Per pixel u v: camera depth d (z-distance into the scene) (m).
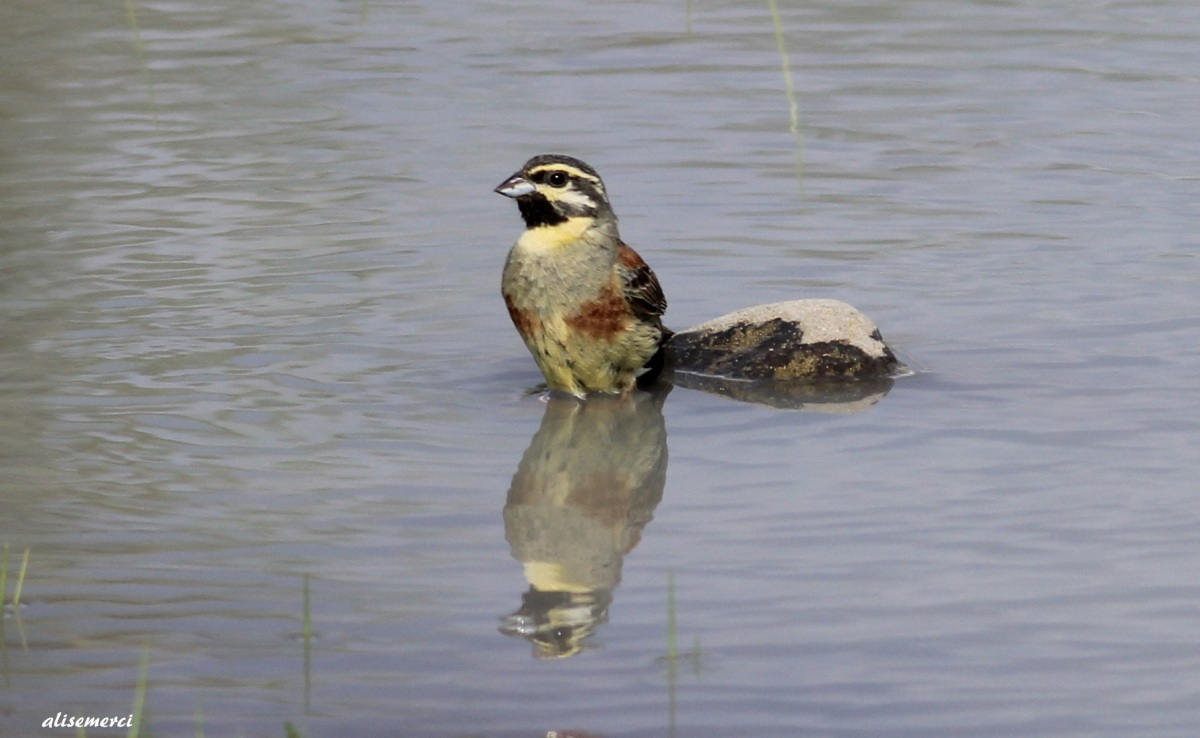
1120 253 17.16
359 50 26.80
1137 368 13.95
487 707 8.38
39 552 10.33
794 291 16.22
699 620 9.34
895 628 9.20
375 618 9.44
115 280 16.59
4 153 21.36
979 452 12.12
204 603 9.63
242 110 23.44
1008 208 18.81
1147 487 11.29
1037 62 25.31
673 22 28.44
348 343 14.93
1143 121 22.14
